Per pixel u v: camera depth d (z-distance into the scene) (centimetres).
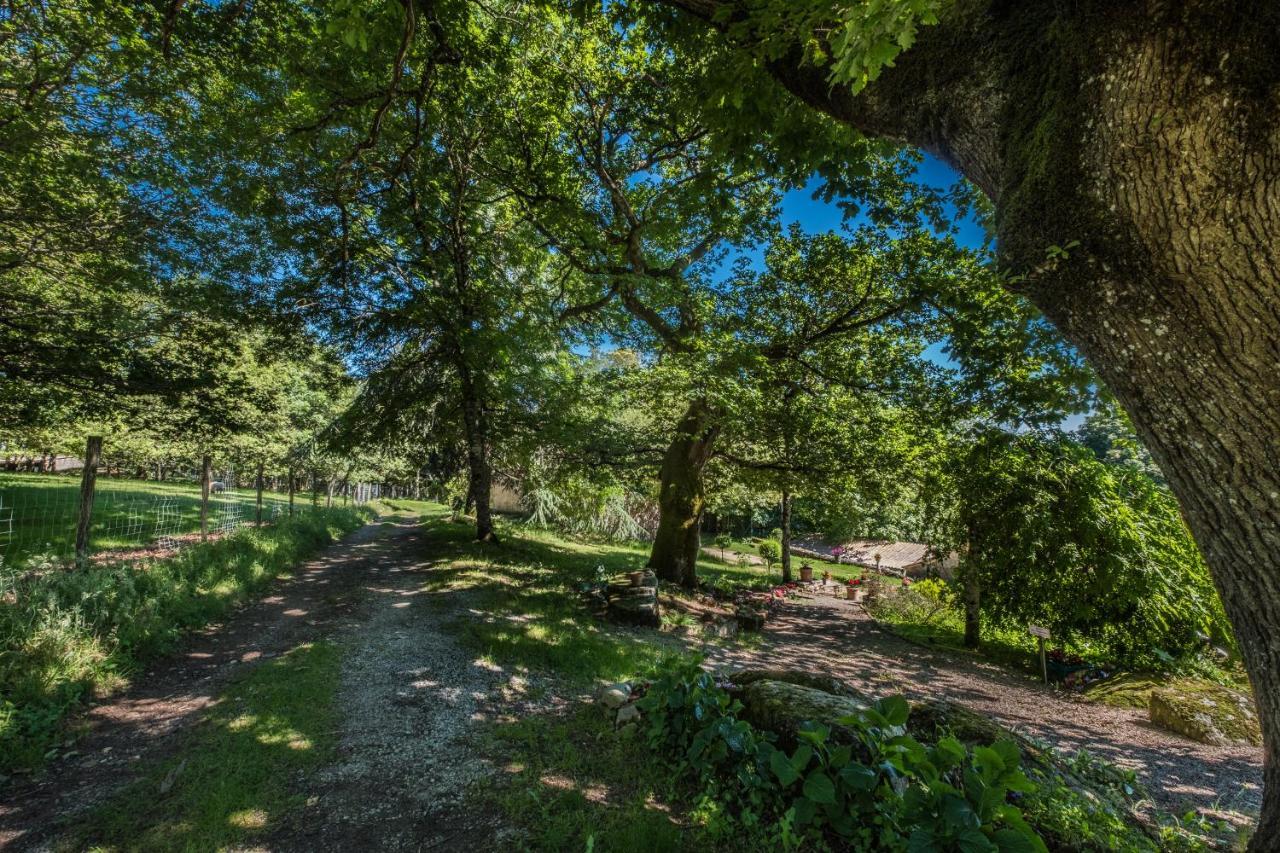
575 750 391
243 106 788
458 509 2523
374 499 3834
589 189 1119
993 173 231
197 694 469
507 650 628
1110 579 887
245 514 1605
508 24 782
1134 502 1018
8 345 777
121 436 1293
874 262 951
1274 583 170
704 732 353
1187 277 166
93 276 823
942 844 227
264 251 994
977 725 418
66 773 341
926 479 1076
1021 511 946
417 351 1312
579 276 1273
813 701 371
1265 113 151
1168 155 162
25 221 735
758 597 1422
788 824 284
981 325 830
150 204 823
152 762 356
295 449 1648
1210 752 588
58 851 271
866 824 280
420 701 475
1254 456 164
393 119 873
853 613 1404
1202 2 155
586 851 282
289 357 1217
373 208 1065
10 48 674
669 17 474
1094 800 357
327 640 629
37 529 1006
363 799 325
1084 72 179
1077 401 766
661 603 1038
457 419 1459
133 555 872
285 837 288
